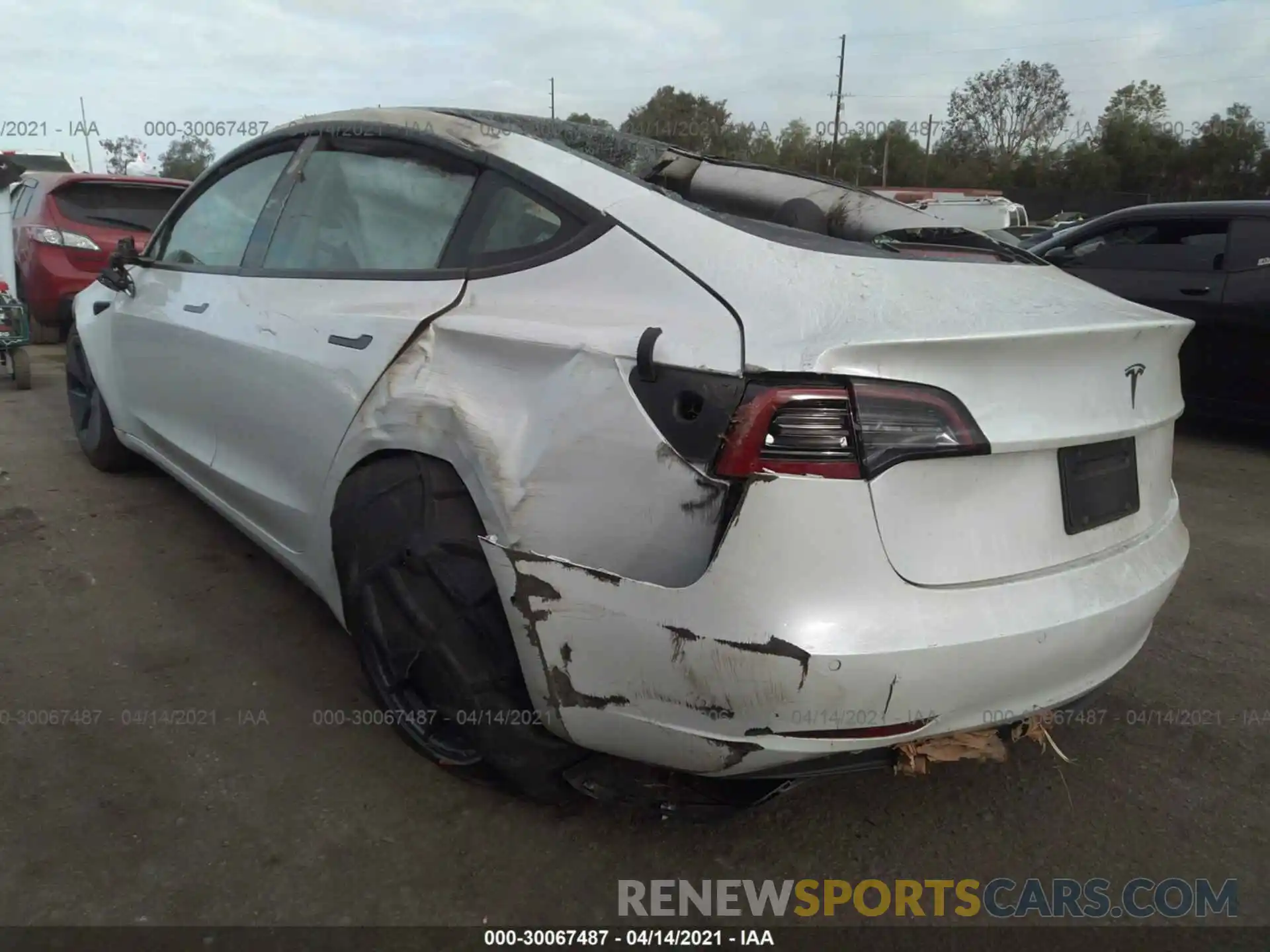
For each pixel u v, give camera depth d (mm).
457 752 2371
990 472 1875
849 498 1714
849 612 1718
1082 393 1998
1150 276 6770
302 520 2771
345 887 2098
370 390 2412
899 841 2352
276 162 3352
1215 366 6453
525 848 2246
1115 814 2484
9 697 2744
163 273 3814
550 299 2174
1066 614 1925
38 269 8547
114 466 4777
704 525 1764
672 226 2127
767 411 1711
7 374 7305
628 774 2090
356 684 2914
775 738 1769
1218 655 3363
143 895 2041
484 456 2076
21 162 13508
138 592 3459
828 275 1987
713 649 1737
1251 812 2508
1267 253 6184
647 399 1844
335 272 2809
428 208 2617
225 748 2562
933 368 1780
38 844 2170
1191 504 5164
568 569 1912
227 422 3188
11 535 3930
